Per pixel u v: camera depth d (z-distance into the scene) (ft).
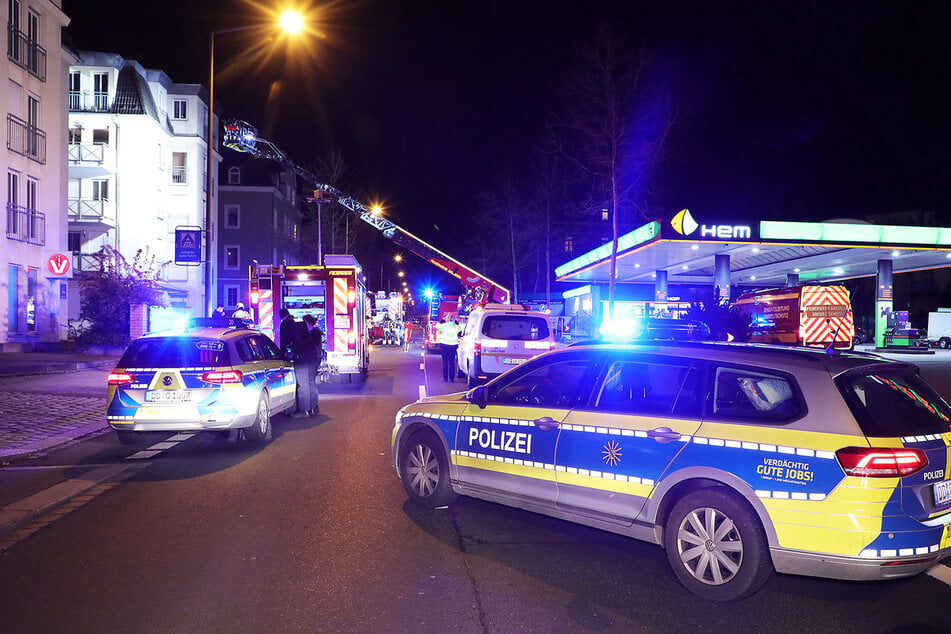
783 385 14.14
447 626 12.59
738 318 62.08
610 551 16.83
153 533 17.83
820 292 69.36
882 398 13.78
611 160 77.20
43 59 85.51
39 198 84.84
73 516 19.31
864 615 13.29
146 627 12.43
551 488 16.98
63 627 12.42
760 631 12.53
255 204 168.86
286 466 25.68
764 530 13.46
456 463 19.40
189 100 135.85
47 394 45.24
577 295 148.46
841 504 12.69
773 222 85.81
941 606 13.76
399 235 74.23
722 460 13.99
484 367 47.96
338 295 53.26
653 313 92.53
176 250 58.23
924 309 176.24
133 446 29.58
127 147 120.26
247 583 14.51
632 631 12.49
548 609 13.39
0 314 76.38
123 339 81.87
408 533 17.98
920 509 12.92
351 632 12.30
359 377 57.11
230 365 28.04
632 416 15.71
